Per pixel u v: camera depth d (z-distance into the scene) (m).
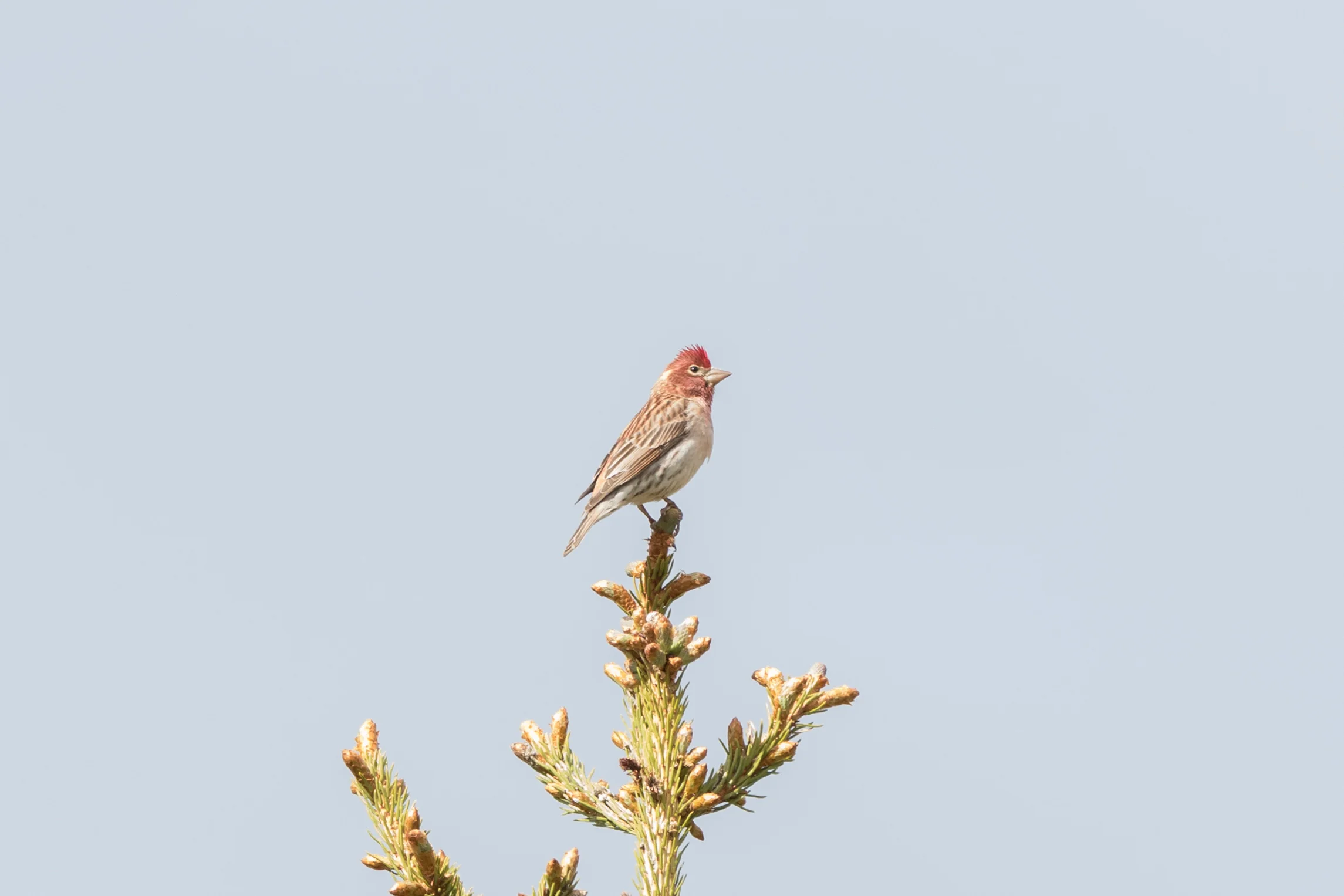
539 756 9.96
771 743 9.42
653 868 9.00
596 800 9.54
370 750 9.45
